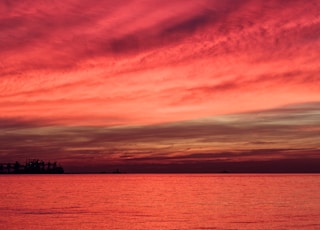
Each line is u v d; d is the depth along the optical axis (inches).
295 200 3538.4
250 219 2379.4
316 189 5241.1
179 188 6122.1
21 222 2285.9
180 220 2384.4
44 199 3882.9
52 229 2068.2
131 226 2177.7
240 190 5241.1
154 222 2315.5
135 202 3563.0
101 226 2175.2
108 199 3909.9
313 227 2080.5
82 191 5319.9
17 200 3757.4
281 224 2178.9
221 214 2630.4
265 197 3922.2
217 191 5113.2
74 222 2301.9
